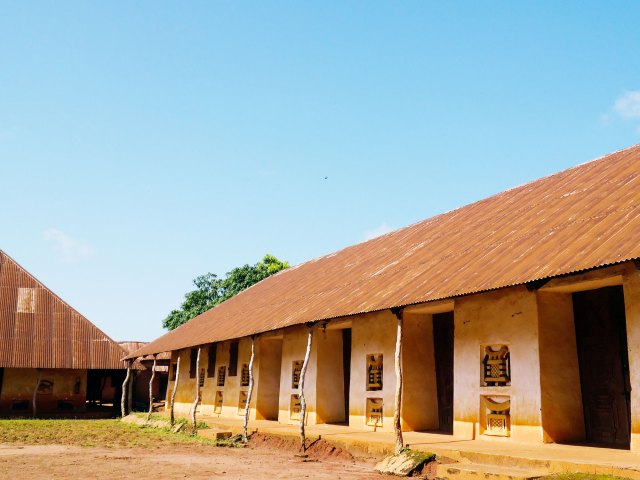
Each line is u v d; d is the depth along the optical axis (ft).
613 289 34.63
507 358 36.70
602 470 24.97
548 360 34.63
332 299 51.03
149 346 93.40
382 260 57.67
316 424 54.80
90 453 44.88
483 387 37.70
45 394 93.81
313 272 74.33
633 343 29.45
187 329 89.40
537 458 27.86
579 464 25.91
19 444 51.42
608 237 30.91
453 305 42.78
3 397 91.71
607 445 32.91
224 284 149.28
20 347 92.12
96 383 115.34
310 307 52.80
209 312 94.99
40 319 98.43
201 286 152.87
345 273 61.16
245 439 52.39
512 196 54.75
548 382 34.30
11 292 101.09
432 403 45.88
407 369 45.42
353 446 40.34
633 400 29.12
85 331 99.55
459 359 39.81
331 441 42.75
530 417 34.37
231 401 72.02
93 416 93.20
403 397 44.83
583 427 34.96
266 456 43.19
